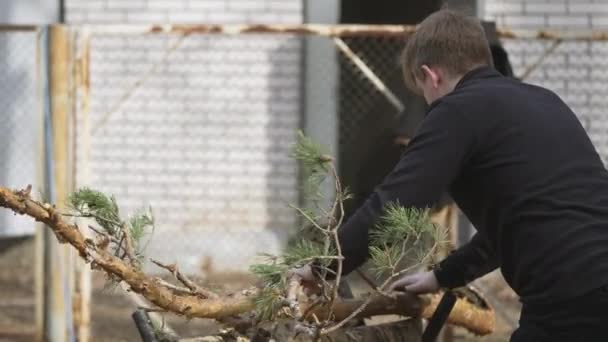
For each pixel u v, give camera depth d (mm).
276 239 14875
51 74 10461
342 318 5559
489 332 6621
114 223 4867
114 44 15141
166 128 15156
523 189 5031
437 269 5844
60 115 10445
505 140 5094
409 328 5852
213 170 15156
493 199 5105
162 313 5723
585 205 5000
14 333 11977
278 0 15203
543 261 4934
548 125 5172
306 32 10984
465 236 10891
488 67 5449
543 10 15125
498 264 5863
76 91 10570
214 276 14211
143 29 10844
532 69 13008
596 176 5148
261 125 15172
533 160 5066
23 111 15320
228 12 15258
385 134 11961
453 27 5465
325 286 4922
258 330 5109
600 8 15109
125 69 15141
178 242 14859
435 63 5461
